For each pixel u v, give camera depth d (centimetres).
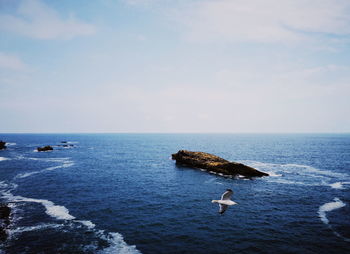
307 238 2064
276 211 2738
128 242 1991
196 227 2289
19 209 2766
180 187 3878
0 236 2072
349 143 16062
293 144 15138
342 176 4844
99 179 4459
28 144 15100
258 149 11300
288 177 4731
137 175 4888
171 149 11531
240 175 4775
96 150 10869
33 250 1850
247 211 2736
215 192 3575
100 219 2480
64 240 2016
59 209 2775
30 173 5047
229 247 1911
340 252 1836
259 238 2064
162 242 1994
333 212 2709
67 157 8031
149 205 2936
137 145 14688
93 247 1906
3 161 6912
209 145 14575
